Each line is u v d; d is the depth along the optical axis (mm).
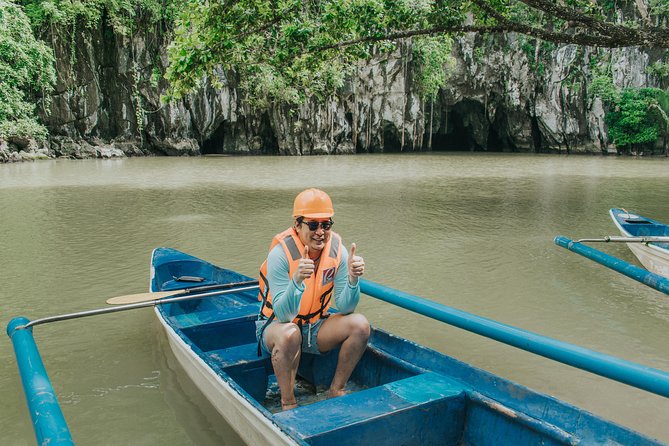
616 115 30688
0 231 8906
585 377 3957
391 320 4980
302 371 3703
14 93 23547
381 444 2639
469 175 18703
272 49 11219
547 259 7203
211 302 4918
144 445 3111
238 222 9625
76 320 5012
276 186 15055
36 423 2139
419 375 3035
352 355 3145
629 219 8227
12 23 22969
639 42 7727
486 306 5406
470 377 3021
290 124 29188
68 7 24781
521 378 3943
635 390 3789
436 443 2811
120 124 27625
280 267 3035
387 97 31297
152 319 5059
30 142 24672
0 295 5703
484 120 34438
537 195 13453
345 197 12906
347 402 2727
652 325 4930
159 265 5285
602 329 4832
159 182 15875
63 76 25859
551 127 31969
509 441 2688
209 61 10102
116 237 8422
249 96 28094
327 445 2473
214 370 3094
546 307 5383
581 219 10125
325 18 10195
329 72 25938
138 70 27141
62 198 12547
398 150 33281
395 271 6609
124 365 4105
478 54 32375
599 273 6570
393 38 9773
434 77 31250
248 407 2729
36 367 2662
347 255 3215
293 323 3055
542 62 31562
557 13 8070
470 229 9172
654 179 17375
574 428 2545
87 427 3287
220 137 30578
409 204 11852
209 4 10062
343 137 30922
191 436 3191
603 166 22984
